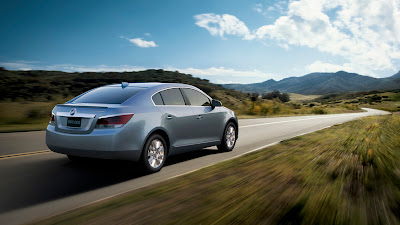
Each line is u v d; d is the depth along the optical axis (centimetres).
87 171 552
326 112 4506
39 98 2002
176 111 593
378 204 314
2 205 375
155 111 548
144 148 521
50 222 282
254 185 395
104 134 476
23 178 497
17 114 1417
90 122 486
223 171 492
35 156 670
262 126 1564
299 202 320
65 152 514
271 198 337
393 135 907
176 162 642
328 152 646
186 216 290
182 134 606
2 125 1255
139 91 556
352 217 277
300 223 265
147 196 360
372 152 601
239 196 349
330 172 460
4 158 644
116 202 338
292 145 804
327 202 318
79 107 507
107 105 504
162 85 602
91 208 320
